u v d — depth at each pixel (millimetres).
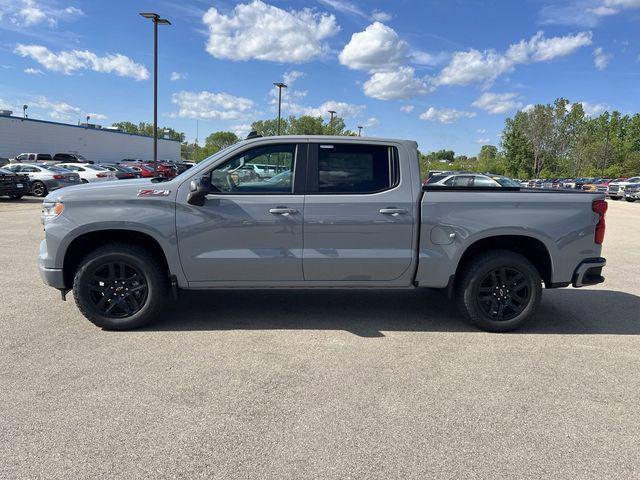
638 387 3703
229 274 4715
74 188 4699
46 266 4617
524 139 74312
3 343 4359
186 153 107500
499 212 4746
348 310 5555
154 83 27016
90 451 2760
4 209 16359
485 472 2643
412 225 4711
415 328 4980
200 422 3090
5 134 42219
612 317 5480
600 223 4871
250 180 4711
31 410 3193
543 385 3711
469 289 4816
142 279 4691
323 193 4695
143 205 4559
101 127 56875
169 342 4457
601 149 72250
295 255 4672
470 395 3523
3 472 2561
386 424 3109
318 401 3391
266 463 2682
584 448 2891
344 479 2562
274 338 4609
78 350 4230
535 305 4859
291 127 75625
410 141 4820
